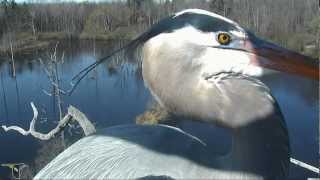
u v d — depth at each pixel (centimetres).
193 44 28
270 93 28
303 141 132
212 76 28
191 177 28
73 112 43
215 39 28
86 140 34
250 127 27
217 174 27
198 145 29
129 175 29
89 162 31
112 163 30
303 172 101
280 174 27
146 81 30
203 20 28
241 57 28
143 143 30
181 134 30
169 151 29
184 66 28
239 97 28
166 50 28
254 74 29
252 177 27
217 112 28
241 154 27
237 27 29
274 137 27
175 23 28
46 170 34
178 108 29
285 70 29
